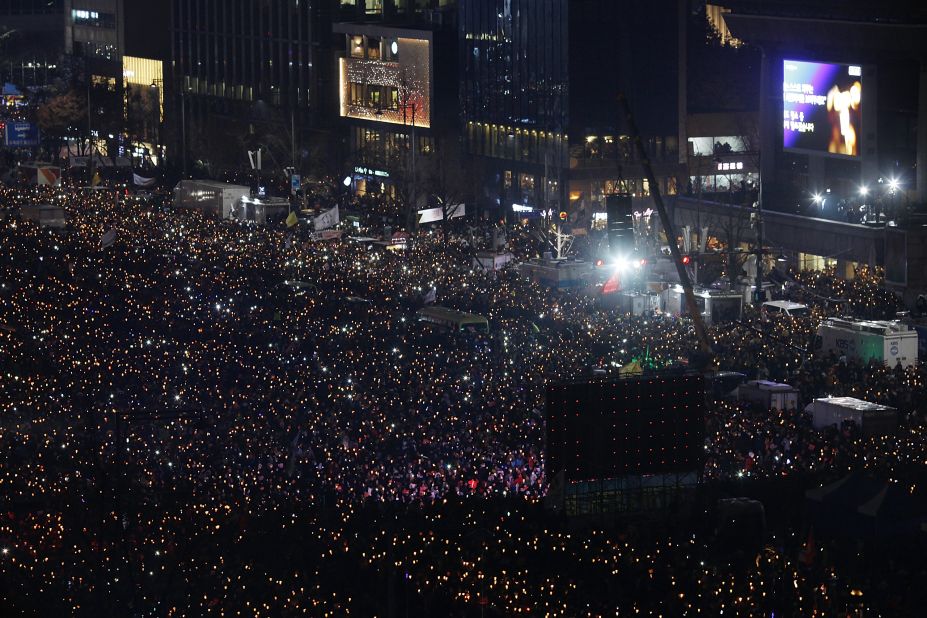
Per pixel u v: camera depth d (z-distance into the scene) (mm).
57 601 92750
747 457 119688
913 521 106250
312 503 108688
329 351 157125
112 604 93000
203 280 198750
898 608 90625
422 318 174375
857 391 138875
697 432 113188
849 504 107062
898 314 175875
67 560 98625
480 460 116188
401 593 94312
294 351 156625
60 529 102000
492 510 109250
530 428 125188
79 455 117750
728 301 181375
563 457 111250
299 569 97438
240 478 113500
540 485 113688
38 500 108812
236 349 157375
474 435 123562
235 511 106438
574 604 91188
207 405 133375
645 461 112438
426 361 151000
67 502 107438
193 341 160500
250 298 186625
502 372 144875
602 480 111812
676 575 95562
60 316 173125
